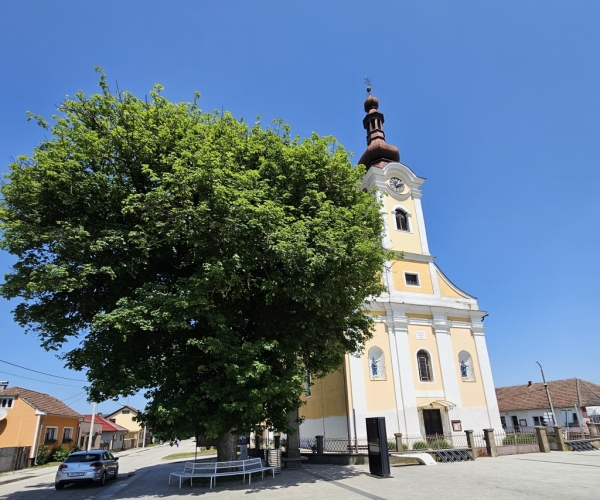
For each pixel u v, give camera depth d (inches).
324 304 569.6
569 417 1577.3
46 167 480.4
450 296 1168.2
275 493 465.1
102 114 544.7
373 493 436.8
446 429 999.6
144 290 506.9
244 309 610.9
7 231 476.4
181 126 565.0
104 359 523.5
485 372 1108.5
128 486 631.2
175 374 533.3
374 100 1344.7
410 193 1231.5
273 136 626.5
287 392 534.0
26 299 532.7
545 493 404.2
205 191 502.0
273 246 482.6
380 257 610.5
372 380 989.2
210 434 492.4
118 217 533.6
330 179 628.4
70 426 1565.0
